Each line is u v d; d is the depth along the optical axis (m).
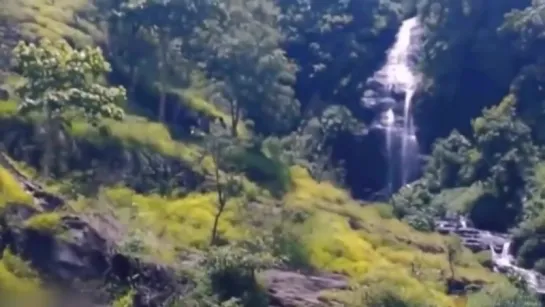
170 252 44.19
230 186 55.03
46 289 38.78
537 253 66.12
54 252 40.03
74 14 71.06
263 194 60.53
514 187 76.38
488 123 81.06
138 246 41.28
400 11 103.88
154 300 38.56
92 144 54.12
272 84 72.69
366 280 45.38
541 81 86.88
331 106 94.12
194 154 60.22
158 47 69.38
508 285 47.88
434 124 91.88
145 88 68.88
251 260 38.22
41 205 42.72
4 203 40.84
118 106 54.03
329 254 52.56
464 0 93.06
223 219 52.06
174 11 68.81
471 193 78.12
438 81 92.94
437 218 76.56
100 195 49.41
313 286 44.78
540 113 84.56
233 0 73.44
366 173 89.38
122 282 39.72
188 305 35.97
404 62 98.38
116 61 68.81
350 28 101.69
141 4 68.19
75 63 48.09
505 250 68.62
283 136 82.62
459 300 49.19
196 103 70.12
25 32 63.00
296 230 52.09
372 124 92.19
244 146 65.75
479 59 92.06
